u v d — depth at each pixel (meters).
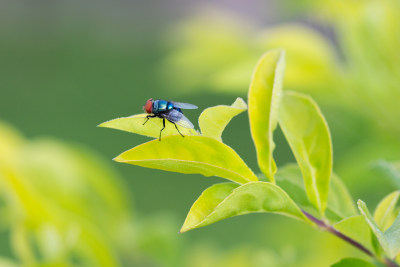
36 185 0.38
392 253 0.25
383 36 0.39
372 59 0.39
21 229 0.35
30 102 2.20
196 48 0.46
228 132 1.58
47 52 2.99
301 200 0.28
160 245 0.41
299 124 0.28
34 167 0.38
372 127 0.41
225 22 0.46
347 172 0.40
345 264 0.27
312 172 0.27
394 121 0.40
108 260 0.36
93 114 2.06
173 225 0.42
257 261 0.40
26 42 3.12
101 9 3.54
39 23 3.42
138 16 3.54
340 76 0.40
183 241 0.43
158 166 0.26
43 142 0.39
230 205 0.26
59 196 0.38
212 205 0.26
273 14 0.50
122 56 2.97
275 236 0.45
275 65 0.27
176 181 1.50
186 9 3.47
